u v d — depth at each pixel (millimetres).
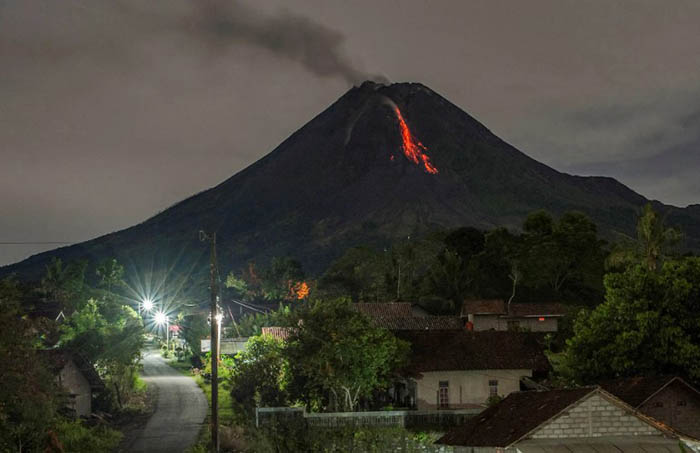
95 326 82500
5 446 41781
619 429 37438
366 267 158750
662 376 47656
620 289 56062
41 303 115125
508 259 148750
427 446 44000
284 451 48406
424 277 145875
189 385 87062
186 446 51688
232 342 90062
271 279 179625
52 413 46625
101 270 194500
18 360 45219
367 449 46594
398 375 68375
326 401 65000
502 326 100688
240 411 65500
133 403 71688
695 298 53000
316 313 65500
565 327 89750
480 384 68938
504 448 36719
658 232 86562
